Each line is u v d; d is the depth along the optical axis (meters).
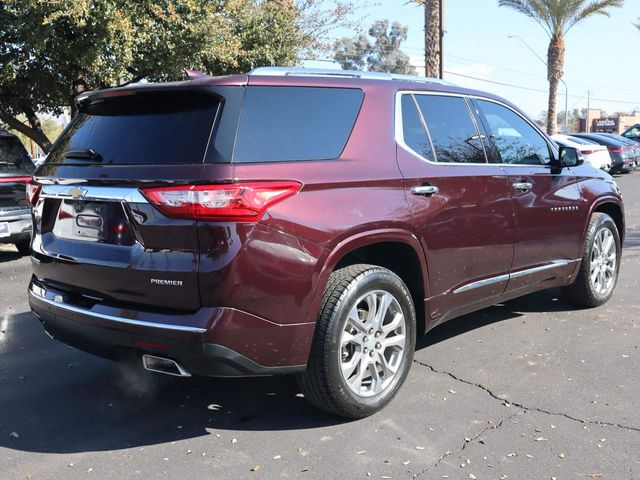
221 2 11.93
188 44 11.47
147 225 3.06
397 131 3.84
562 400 3.80
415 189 3.76
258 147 3.14
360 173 3.50
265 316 3.06
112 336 3.21
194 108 3.21
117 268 3.17
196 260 2.95
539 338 4.97
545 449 3.21
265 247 3.03
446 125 4.23
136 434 3.50
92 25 10.27
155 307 3.11
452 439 3.34
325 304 3.31
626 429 3.41
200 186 2.92
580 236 5.36
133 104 3.47
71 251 3.45
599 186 5.60
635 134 28.92
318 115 3.48
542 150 5.13
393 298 3.66
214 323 2.94
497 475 2.98
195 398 3.97
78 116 3.84
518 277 4.70
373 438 3.37
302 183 3.20
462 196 4.08
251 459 3.19
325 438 3.39
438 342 4.93
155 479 3.02
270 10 13.80
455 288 4.13
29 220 8.82
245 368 3.09
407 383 4.10
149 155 3.19
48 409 3.84
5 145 8.66
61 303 3.48
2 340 5.22
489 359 4.52
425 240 3.81
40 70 12.06
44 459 3.23
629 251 8.87
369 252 3.86
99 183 3.27
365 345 3.53
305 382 3.38
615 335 5.01
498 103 4.83
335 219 3.29
